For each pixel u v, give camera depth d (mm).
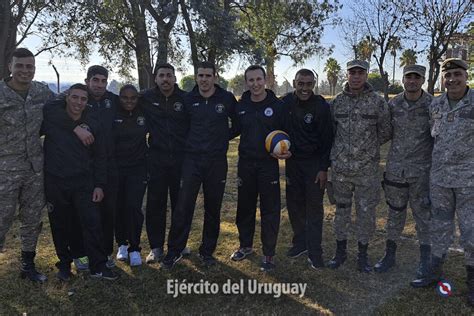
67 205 4109
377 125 4148
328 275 4289
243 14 22141
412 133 4012
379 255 4781
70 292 3980
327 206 6719
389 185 4203
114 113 4238
